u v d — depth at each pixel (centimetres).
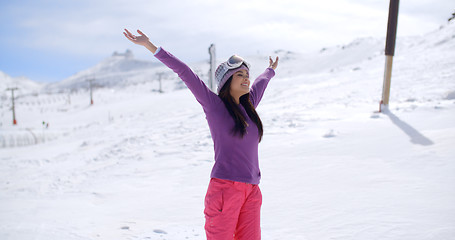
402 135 676
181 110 2655
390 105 1022
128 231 372
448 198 364
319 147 696
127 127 2239
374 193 415
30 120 6469
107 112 4491
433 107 852
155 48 199
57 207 511
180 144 1040
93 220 424
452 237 272
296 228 342
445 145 566
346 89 1789
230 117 203
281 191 475
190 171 701
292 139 804
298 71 14400
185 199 510
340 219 350
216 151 210
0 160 1606
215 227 200
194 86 198
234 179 199
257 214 209
